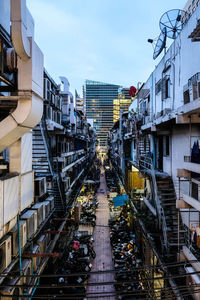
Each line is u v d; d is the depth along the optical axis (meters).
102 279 11.93
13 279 5.71
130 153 23.02
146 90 14.99
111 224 19.34
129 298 9.98
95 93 129.25
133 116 16.11
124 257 13.48
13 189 5.52
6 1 6.24
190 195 7.34
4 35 5.83
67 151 19.19
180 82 9.11
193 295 6.56
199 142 6.73
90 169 43.12
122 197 18.05
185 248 7.46
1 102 5.07
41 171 10.78
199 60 7.50
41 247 8.10
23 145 6.25
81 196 26.22
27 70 4.46
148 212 12.84
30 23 7.95
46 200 10.20
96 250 15.34
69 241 14.10
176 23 10.06
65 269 11.96
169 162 10.88
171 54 10.18
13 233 6.06
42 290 9.31
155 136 13.39
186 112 6.21
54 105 12.10
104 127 128.50
